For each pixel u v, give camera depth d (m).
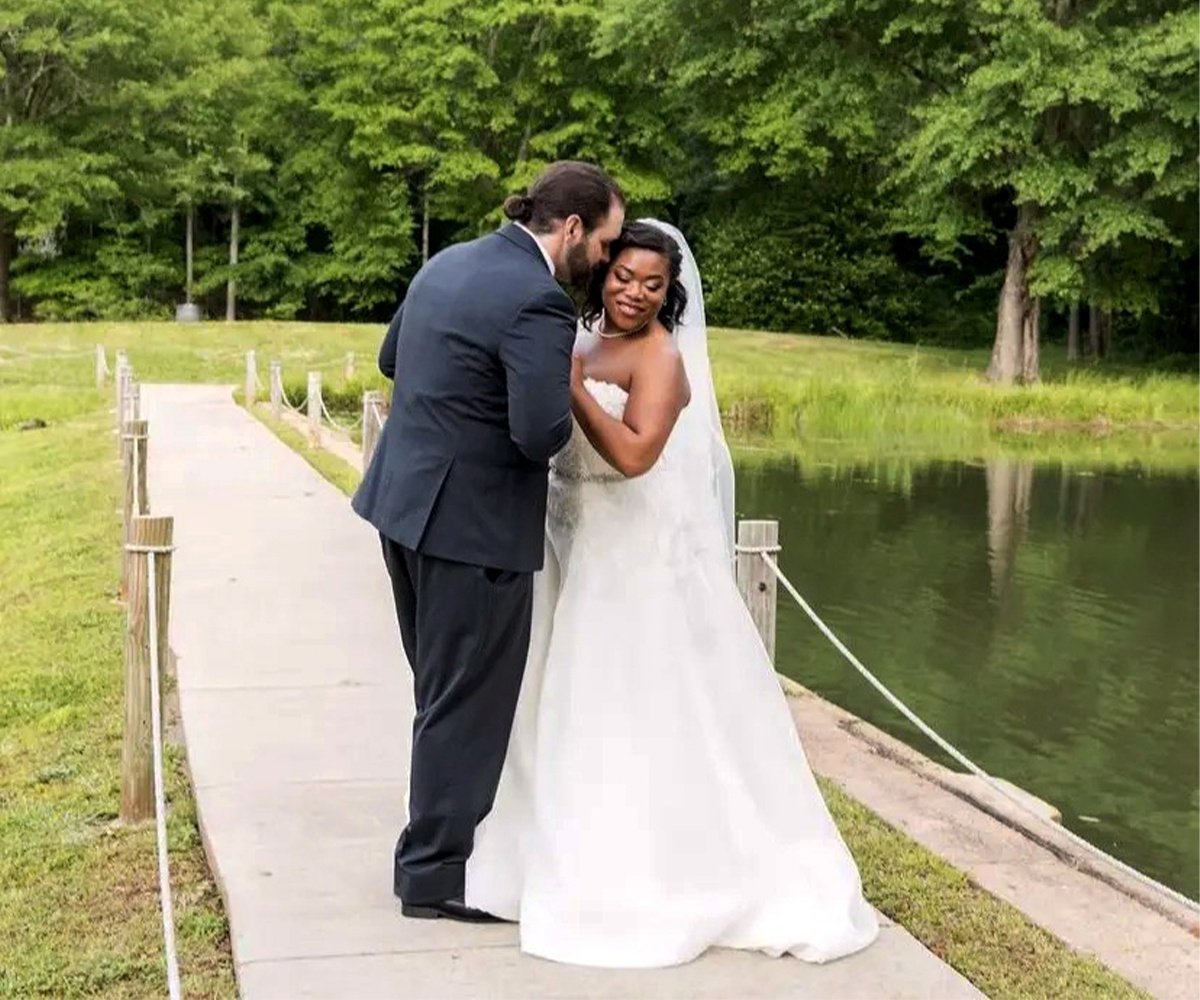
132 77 39.69
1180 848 7.16
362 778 5.13
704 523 3.89
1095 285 31.89
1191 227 32.38
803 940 3.71
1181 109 26.95
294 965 3.63
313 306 47.41
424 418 3.58
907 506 17.28
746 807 3.79
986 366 33.12
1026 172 28.33
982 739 8.75
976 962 4.07
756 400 25.27
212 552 9.74
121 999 3.71
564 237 3.59
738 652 3.88
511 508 3.61
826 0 28.92
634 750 3.73
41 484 14.12
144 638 4.95
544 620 3.85
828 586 12.84
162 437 17.48
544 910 3.70
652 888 3.69
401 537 3.59
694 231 45.28
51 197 38.28
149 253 44.06
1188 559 14.23
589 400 3.65
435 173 40.31
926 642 10.91
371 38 39.59
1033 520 16.47
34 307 44.06
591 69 39.66
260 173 44.72
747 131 34.59
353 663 6.82
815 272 41.03
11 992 3.77
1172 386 29.17
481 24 38.34
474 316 3.48
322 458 15.59
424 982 3.55
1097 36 27.83
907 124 32.81
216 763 5.29
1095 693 9.68
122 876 4.51
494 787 3.80
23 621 8.37
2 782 5.57
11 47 37.38
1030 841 5.26
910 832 5.23
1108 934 4.42
